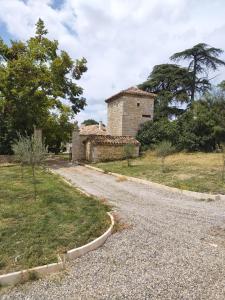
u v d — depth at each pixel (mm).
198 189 12555
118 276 5266
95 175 18719
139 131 31906
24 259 5590
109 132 34844
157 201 11164
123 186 14562
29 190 11945
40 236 6652
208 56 39688
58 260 5648
